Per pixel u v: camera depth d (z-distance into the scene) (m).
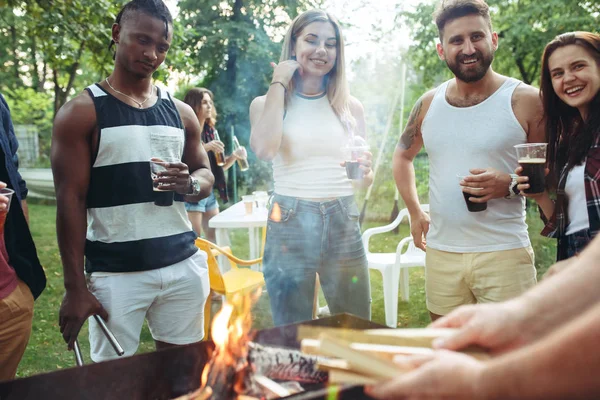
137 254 2.18
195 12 15.26
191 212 5.27
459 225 2.46
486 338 0.93
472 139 2.42
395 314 4.16
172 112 2.38
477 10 2.33
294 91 2.67
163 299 2.30
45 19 7.00
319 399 1.17
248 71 14.70
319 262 2.58
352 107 2.84
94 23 7.27
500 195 2.28
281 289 2.60
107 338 2.01
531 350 0.62
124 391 1.36
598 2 9.57
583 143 2.06
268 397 1.25
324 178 2.55
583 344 0.56
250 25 14.96
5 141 2.09
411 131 2.81
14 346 2.07
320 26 2.55
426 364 0.71
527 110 2.36
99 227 2.19
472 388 0.64
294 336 1.58
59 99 17.17
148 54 2.17
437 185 2.54
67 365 3.70
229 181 13.28
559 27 9.65
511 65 11.15
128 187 2.17
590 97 2.09
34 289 2.18
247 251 7.59
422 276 5.97
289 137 2.55
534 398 0.59
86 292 2.10
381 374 0.84
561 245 2.21
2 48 18.62
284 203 2.57
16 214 2.12
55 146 2.10
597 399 0.56
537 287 1.00
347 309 2.68
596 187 2.01
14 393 1.29
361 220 8.42
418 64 11.84
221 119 14.60
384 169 9.72
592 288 0.91
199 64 14.77
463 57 2.37
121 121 2.16
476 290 2.47
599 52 2.09
